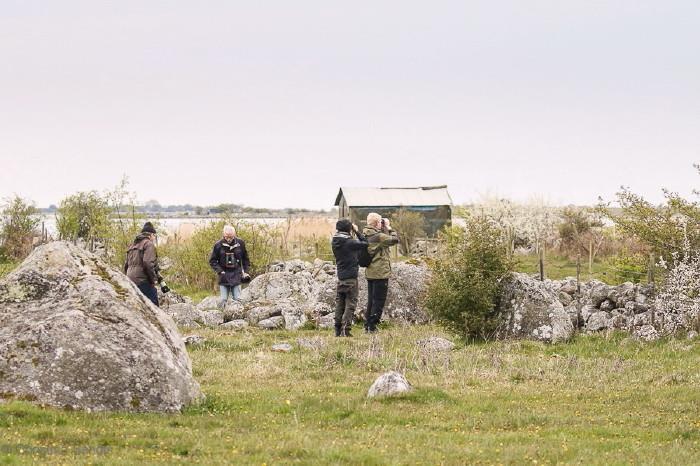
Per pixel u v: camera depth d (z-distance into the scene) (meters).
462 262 23.20
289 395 14.80
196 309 25.94
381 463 10.34
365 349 20.08
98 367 12.88
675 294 22.62
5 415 11.90
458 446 11.33
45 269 14.11
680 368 18.31
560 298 24.72
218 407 13.62
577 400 15.09
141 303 14.18
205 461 10.25
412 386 15.20
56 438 11.14
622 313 23.48
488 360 19.14
